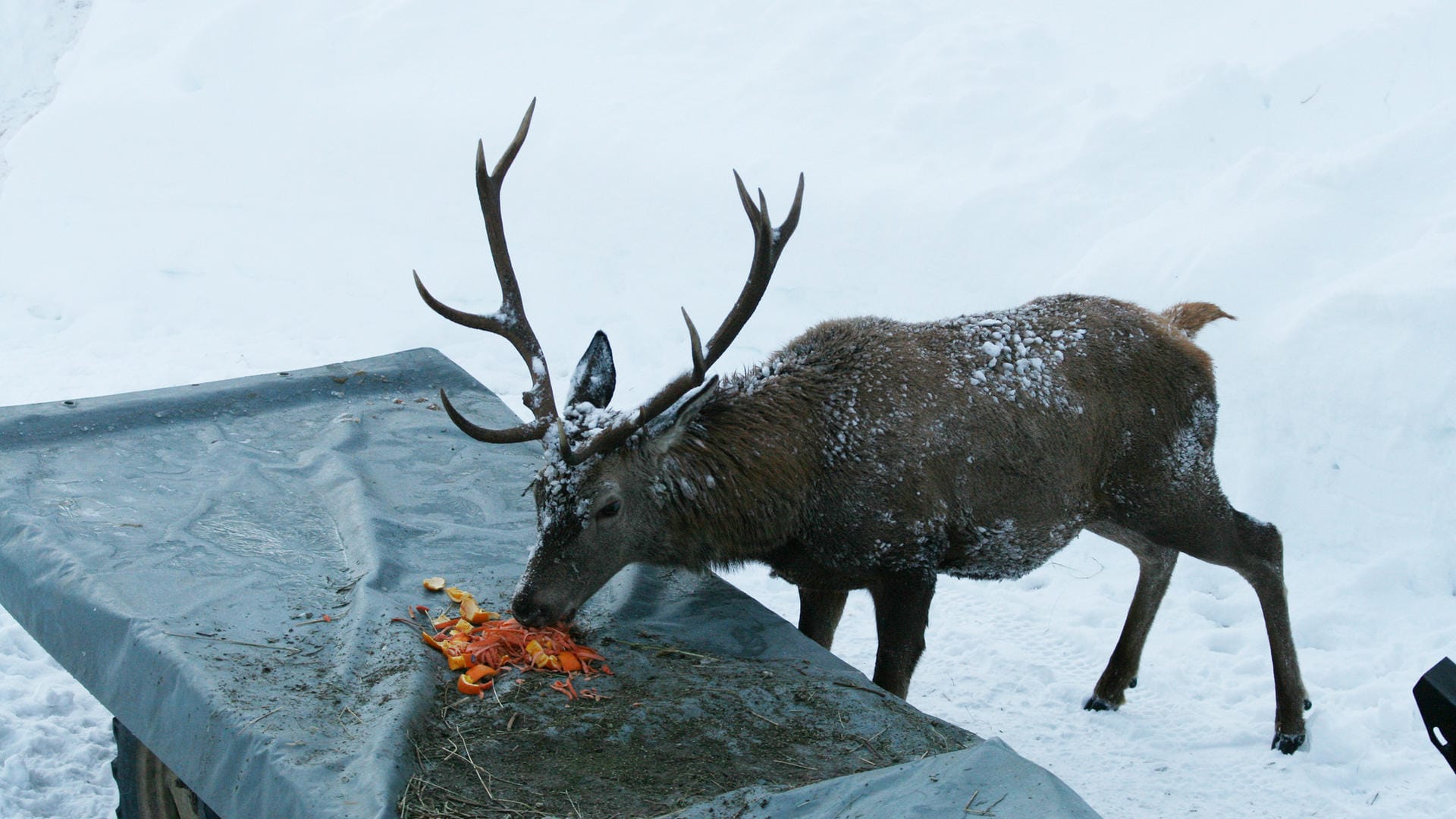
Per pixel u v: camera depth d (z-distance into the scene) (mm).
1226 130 16469
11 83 24438
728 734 6539
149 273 18531
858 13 20500
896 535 8211
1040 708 10164
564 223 18109
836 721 6668
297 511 8812
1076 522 9133
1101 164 16609
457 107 20531
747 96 19719
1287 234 14055
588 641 7664
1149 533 9422
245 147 20781
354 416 10328
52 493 8656
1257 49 17891
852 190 17406
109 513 8445
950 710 10125
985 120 18219
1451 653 10156
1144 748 9547
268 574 7883
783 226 8000
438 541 8578
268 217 19406
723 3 21625
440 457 9836
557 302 16969
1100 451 8992
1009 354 8727
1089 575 12039
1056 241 15945
